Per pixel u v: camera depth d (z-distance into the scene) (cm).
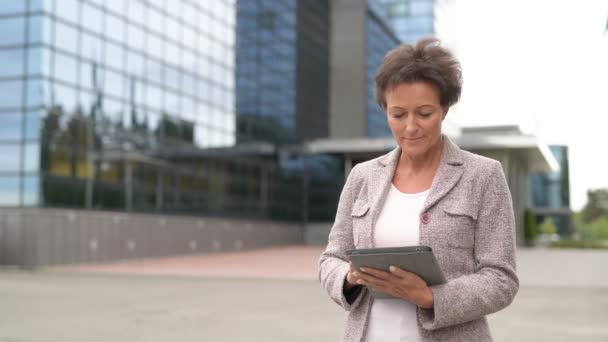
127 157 2683
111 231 2523
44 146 2258
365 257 212
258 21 3819
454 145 241
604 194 9538
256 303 1180
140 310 1082
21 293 1352
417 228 234
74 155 2394
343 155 4316
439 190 232
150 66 2883
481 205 231
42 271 2053
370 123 4816
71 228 2333
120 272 1975
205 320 969
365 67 4766
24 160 2252
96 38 2548
